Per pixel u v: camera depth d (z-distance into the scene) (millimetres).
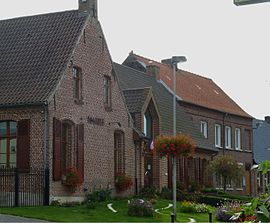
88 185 28781
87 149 28938
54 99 26219
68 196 27078
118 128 31875
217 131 51906
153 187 34219
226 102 55344
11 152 26328
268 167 5230
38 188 25484
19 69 28062
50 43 28797
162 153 27203
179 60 27844
